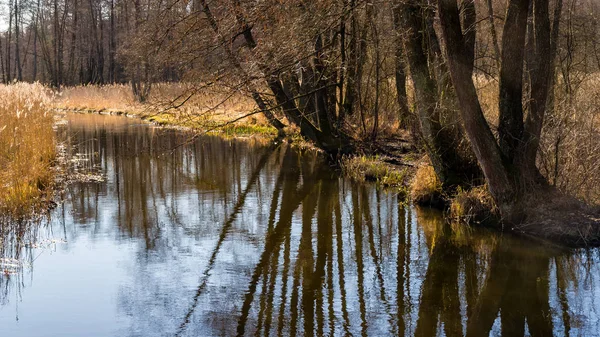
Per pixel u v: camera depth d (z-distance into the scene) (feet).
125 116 96.48
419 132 38.88
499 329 18.78
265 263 24.99
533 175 28.25
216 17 38.22
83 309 20.22
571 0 39.96
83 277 23.22
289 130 64.34
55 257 25.55
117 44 145.89
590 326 18.88
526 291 21.77
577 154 28.40
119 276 23.36
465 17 32.73
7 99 42.24
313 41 38.32
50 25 197.36
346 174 43.73
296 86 52.26
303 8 35.22
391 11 38.19
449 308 20.42
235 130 70.03
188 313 19.98
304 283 22.72
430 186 34.12
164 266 24.57
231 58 36.52
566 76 38.78
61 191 37.81
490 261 24.85
